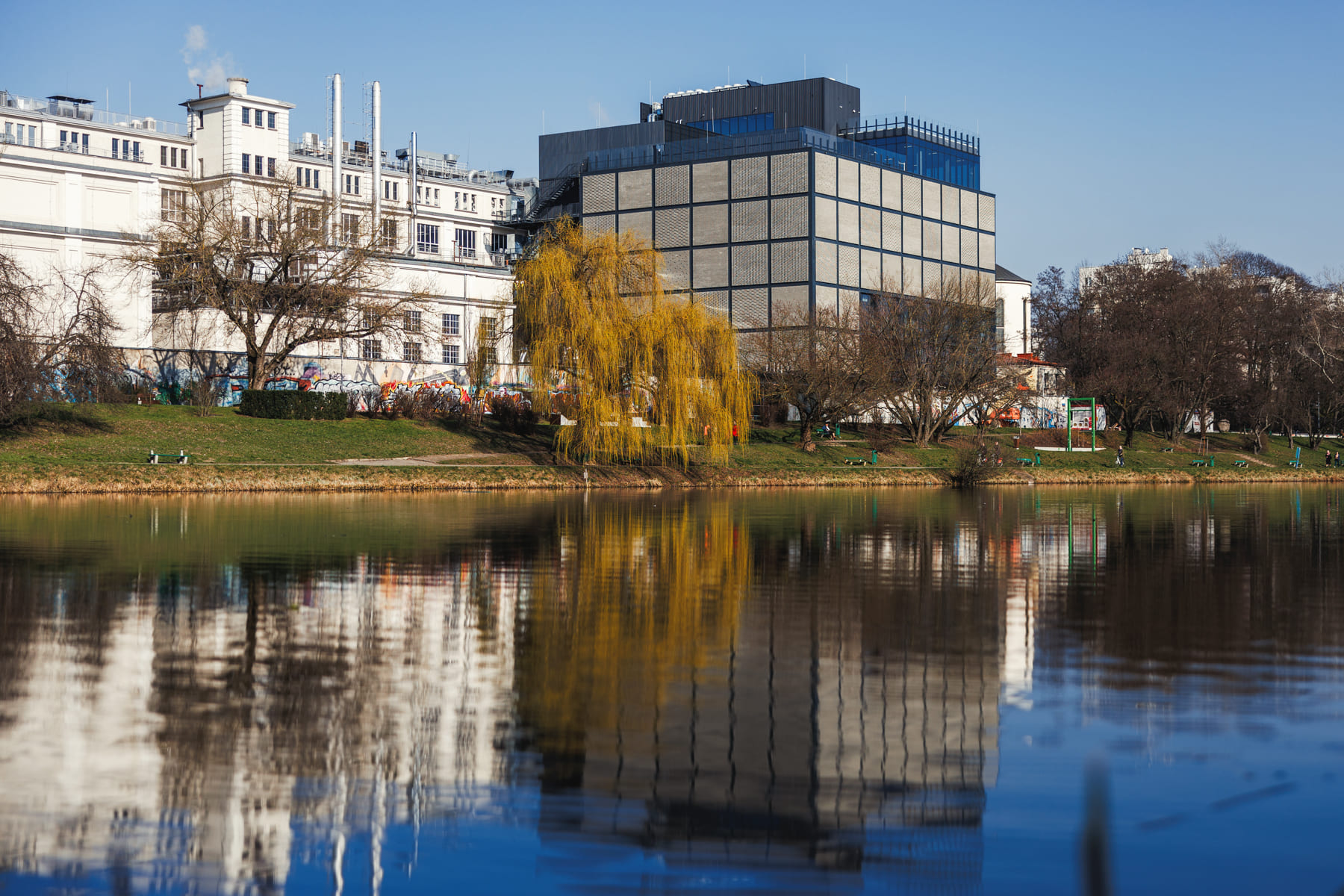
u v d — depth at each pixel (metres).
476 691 11.87
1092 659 13.71
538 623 15.87
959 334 77.50
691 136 105.94
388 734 10.20
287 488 46.50
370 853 7.61
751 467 61.12
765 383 73.06
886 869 7.38
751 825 8.16
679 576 21.02
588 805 8.51
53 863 7.39
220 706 11.09
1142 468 75.38
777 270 92.94
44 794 8.56
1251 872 7.31
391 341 68.56
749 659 13.53
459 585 19.47
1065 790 8.87
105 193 65.94
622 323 53.22
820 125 106.06
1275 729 10.49
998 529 32.09
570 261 53.38
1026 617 16.69
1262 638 15.05
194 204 69.88
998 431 86.56
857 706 11.37
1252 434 97.00
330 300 60.47
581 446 53.38
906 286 99.62
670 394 53.34
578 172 112.44
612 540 27.56
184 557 22.72
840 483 59.75
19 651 13.59
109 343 53.00
